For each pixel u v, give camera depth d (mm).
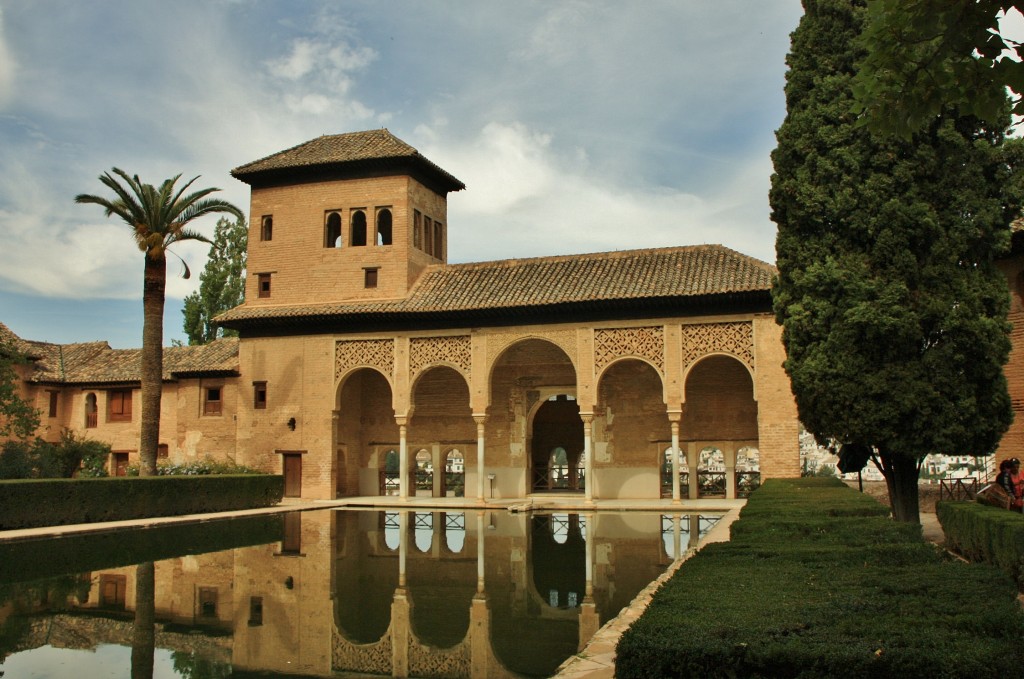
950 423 12930
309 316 27969
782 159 15188
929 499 18812
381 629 8961
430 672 7223
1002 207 13359
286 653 7949
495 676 7074
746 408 26656
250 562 14102
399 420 27156
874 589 5422
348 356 28125
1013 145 13180
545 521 21594
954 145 13352
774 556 7188
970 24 4727
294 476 28609
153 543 16797
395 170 29172
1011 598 4930
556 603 10320
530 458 29422
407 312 26828
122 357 34625
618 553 14891
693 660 4047
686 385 27266
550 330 25875
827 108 14508
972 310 12984
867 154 13977
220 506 23094
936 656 3789
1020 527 8211
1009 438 17516
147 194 24344
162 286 24500
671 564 13367
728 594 5363
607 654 6910
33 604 10391
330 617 9617
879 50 5094
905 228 13352
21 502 17734
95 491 19344
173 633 8852
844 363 13531
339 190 29672
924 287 13258
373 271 28984
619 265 27219
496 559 14320
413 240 29469
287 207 30156
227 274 43562
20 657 7809
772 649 3982
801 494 13977
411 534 18531
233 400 29562
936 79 5141
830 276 13789
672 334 24719
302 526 20359
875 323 13133
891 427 13211
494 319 26469
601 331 25359
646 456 27578
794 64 15352
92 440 30781
